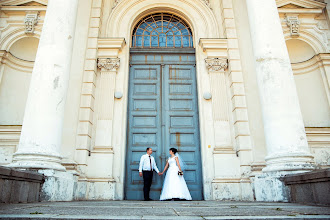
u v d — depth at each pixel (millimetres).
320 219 1791
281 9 8234
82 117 6477
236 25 7672
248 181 6145
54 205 3152
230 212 2301
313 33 8156
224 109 7055
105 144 6559
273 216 1939
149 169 6430
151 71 7824
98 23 7496
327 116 7414
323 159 6770
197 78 7625
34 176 3885
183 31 8430
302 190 3855
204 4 8258
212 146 6812
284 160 4691
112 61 7277
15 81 8086
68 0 5680
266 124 5148
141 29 8398
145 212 2312
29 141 4508
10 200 3238
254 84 6895
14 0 8203
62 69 5125
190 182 6840
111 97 6992
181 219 1769
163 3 8305
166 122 7320
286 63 5363
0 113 7602
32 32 7980
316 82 7883
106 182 6176
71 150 6078
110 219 1782
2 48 7805
